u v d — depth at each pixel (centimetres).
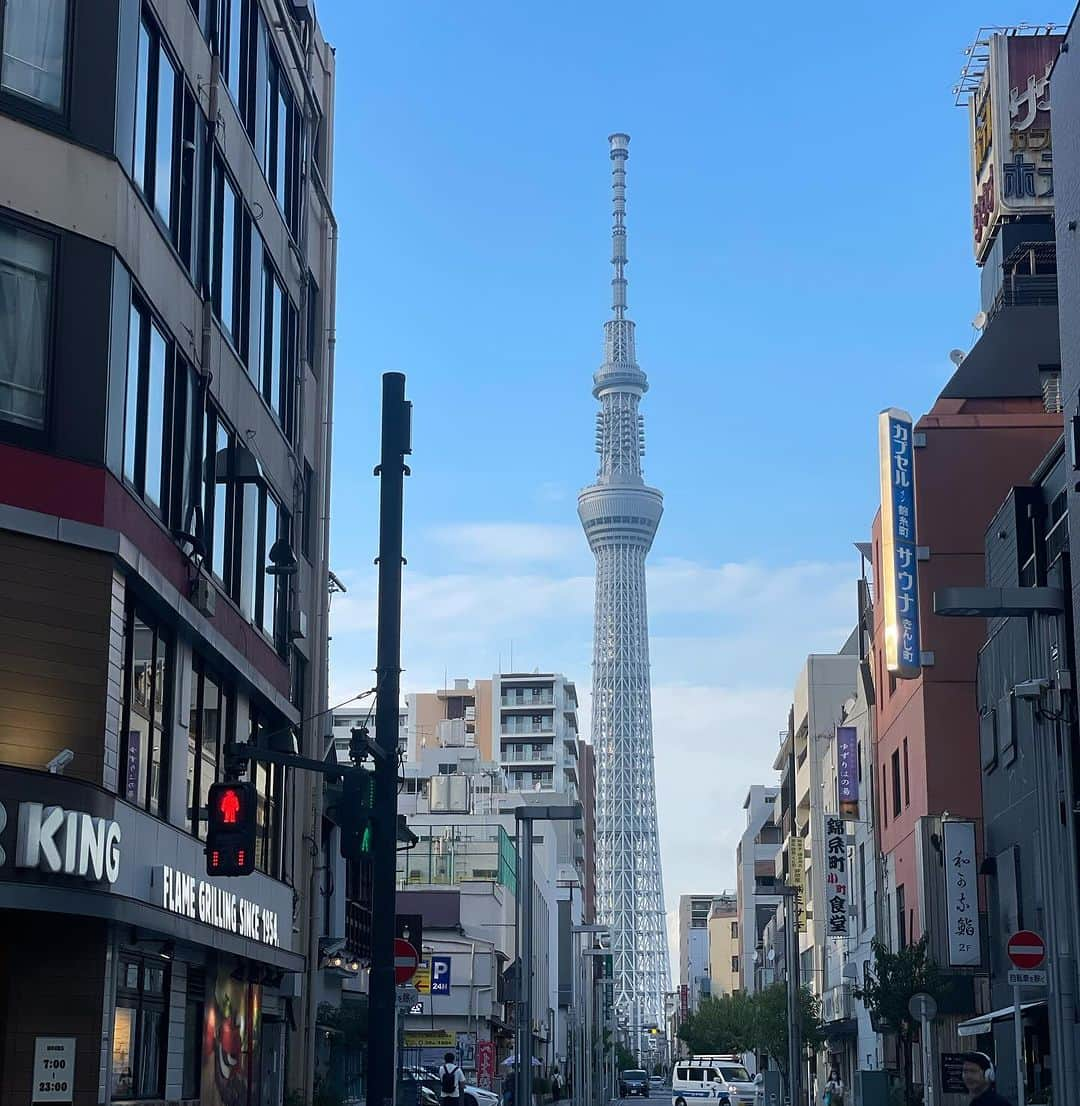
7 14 2020
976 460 5400
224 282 2798
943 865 5047
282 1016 3441
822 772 9700
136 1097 2259
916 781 5497
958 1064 3525
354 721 17962
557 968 12669
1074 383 3428
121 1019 2194
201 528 2580
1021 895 4088
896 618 5278
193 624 2433
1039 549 3884
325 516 3984
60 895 1888
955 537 5372
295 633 3431
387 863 1816
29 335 2012
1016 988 2864
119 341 2134
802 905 9844
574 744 18688
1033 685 3052
